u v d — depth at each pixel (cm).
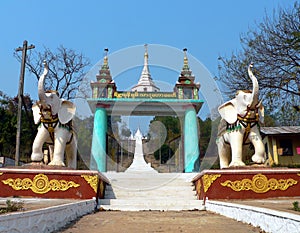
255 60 1938
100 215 839
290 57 1848
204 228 609
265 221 555
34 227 487
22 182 982
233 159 1095
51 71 2466
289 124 2944
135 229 604
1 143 2581
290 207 628
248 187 1005
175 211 953
